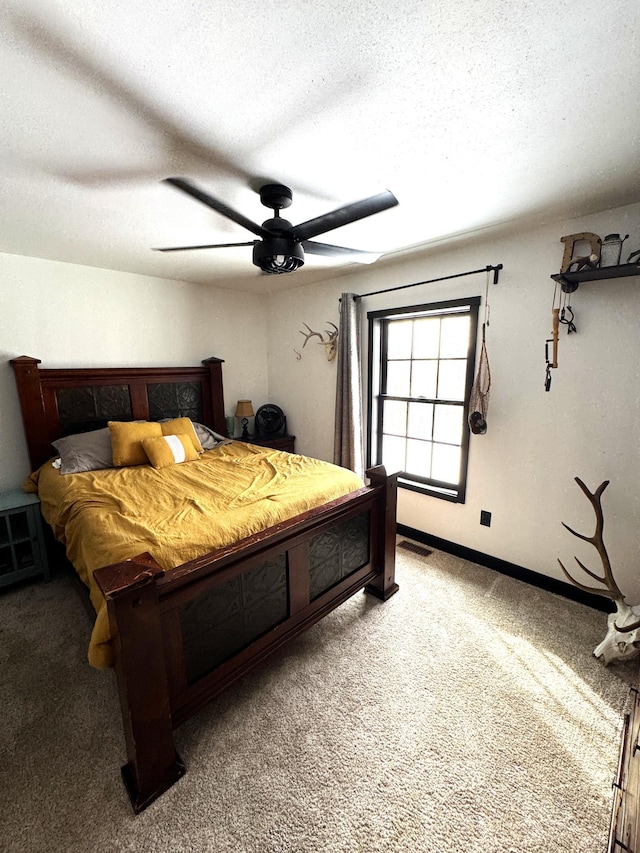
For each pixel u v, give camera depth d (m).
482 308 2.54
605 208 1.97
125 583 1.12
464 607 2.26
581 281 2.04
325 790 1.29
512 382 2.45
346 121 1.26
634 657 1.85
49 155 1.42
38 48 0.93
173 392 3.61
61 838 1.16
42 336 2.88
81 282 3.03
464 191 1.78
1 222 2.08
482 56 0.99
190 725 1.52
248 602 1.58
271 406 4.20
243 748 1.43
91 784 1.31
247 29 0.90
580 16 0.87
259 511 1.84
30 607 2.30
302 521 1.72
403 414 3.24
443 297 2.73
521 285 2.35
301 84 1.08
